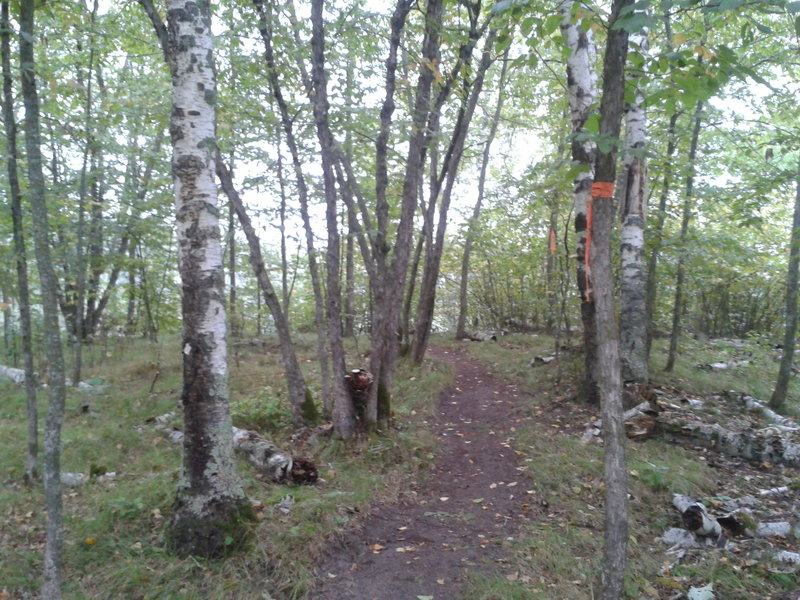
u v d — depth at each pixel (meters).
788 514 5.24
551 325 15.05
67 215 9.10
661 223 9.52
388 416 7.12
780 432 7.35
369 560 4.46
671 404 8.07
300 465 5.65
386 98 6.38
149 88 8.78
